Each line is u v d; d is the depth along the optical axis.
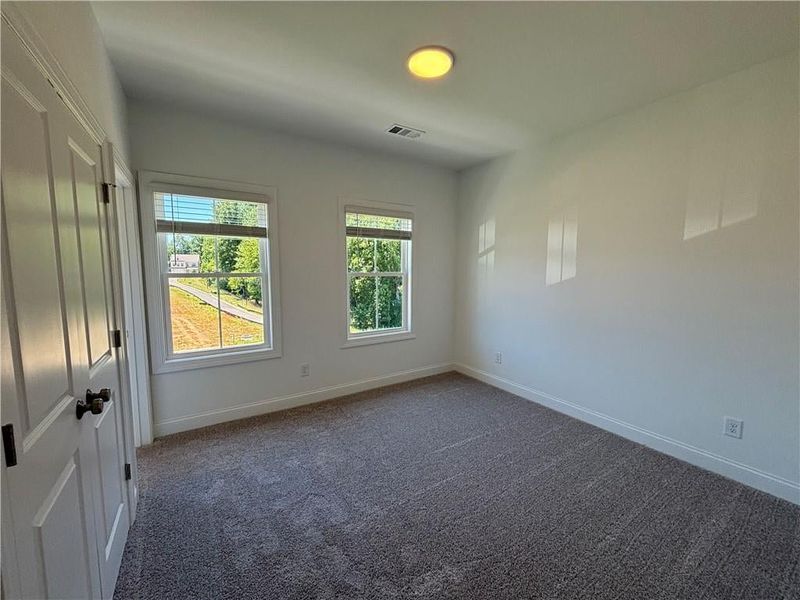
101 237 1.53
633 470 2.33
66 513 1.03
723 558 1.62
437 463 2.41
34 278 0.89
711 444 2.33
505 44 1.89
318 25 1.76
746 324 2.16
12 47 0.82
